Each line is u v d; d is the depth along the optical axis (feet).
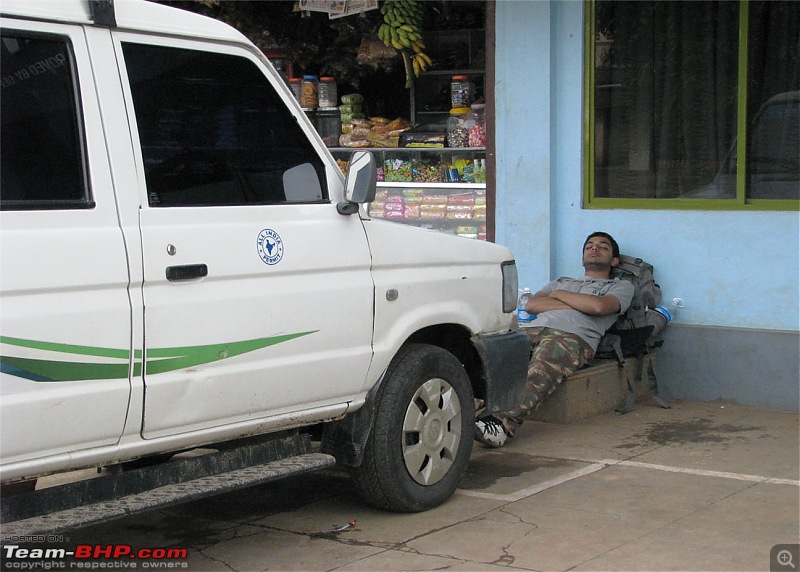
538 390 20.80
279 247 13.89
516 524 15.61
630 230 24.07
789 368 22.50
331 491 17.90
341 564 14.12
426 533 15.31
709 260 23.21
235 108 13.92
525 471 18.63
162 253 12.53
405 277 15.79
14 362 11.16
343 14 26.63
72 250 11.70
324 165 15.02
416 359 15.89
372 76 28.84
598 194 24.76
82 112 12.14
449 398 16.61
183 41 13.37
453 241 16.89
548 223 24.82
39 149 11.73
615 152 24.47
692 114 23.47
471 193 26.53
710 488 17.28
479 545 14.71
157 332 12.45
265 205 14.01
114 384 12.10
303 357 14.20
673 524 15.44
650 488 17.34
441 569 13.80
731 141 23.06
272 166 14.30
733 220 22.85
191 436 13.17
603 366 22.68
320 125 28.86
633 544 14.60
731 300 23.08
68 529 11.82
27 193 11.59
